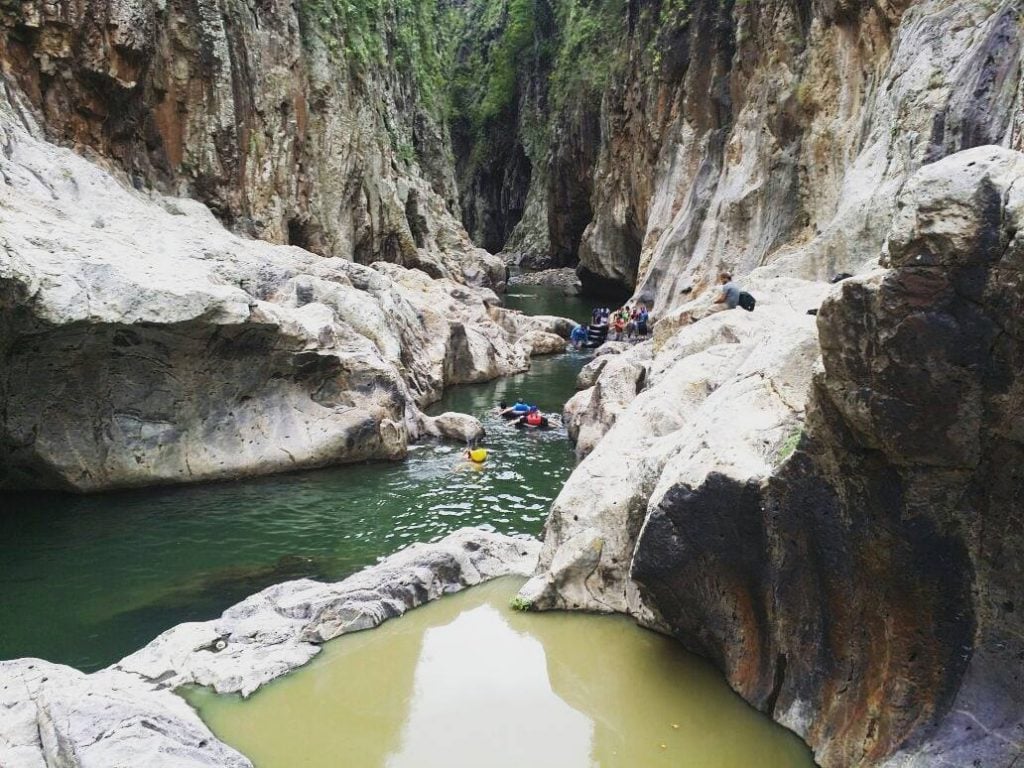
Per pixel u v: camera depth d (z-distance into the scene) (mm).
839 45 23062
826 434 5301
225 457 13727
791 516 5719
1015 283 4176
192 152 25703
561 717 6547
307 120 31891
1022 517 4438
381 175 39125
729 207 26969
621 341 28406
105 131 22688
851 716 5445
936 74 16906
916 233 4484
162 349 12656
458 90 83250
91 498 12820
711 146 31844
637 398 10680
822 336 5066
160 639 7844
